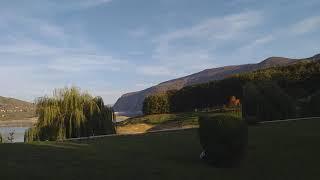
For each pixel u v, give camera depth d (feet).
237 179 46.26
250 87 123.85
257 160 55.98
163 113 357.41
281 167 51.88
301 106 134.10
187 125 243.40
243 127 52.49
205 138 53.06
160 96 362.12
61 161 54.65
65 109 134.82
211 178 46.65
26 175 45.65
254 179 46.29
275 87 123.85
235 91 336.90
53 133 131.23
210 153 52.60
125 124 304.50
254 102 121.19
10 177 44.50
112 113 140.97
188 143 72.49
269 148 63.98
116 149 66.64
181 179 45.85
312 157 57.00
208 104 355.36
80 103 136.56
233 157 51.93
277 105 121.39
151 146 69.97
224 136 51.83
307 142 67.97
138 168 50.80
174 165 53.06
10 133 134.62
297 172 49.24
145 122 300.20
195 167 52.03
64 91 136.87
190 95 361.51
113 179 45.06
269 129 85.61
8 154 60.03
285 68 312.50
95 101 138.82
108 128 137.18
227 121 52.16
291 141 69.31
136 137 85.61
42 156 58.54
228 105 281.54
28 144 73.20
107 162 54.39
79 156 58.95
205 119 53.06
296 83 282.15
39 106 134.72
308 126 88.53
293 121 103.96
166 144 71.92
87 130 134.00
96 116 136.15
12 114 653.30
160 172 48.96
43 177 44.98
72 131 133.18
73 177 45.39
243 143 52.29
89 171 48.60
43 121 132.46
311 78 277.85
